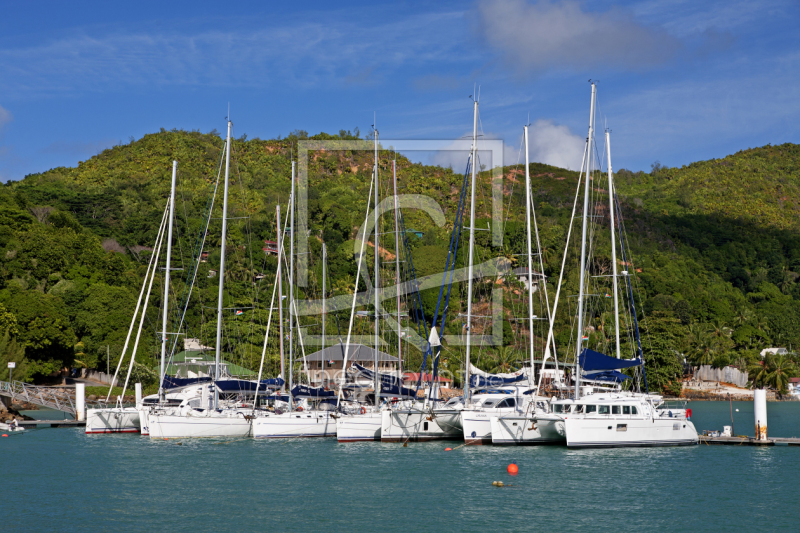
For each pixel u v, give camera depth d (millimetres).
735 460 39781
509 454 40625
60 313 88625
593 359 43094
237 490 32312
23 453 42094
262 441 45469
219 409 47719
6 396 60781
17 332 80812
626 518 27938
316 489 32438
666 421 43531
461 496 31078
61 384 86688
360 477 34844
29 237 101000
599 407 42125
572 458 39375
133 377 79188
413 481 33938
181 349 80000
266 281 99500
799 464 38656
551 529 26469
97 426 50375
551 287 83938
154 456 40688
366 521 27422
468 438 42875
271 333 77812
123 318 92000
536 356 62531
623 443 42312
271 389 51406
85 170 199875
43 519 27656
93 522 27281
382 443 44156
